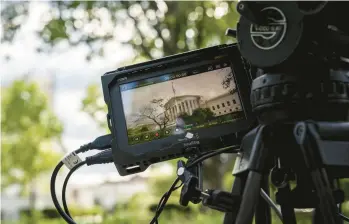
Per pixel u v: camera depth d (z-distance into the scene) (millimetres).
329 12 1126
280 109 1125
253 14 1074
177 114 1352
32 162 20094
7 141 20109
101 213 12961
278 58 1078
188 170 1277
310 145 1060
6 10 11938
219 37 13250
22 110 20031
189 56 1376
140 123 1351
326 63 1117
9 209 20453
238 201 1179
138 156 1331
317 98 1098
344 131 1087
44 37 12180
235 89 1359
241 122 1336
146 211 12672
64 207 1534
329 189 1074
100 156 1451
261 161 1119
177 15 12266
